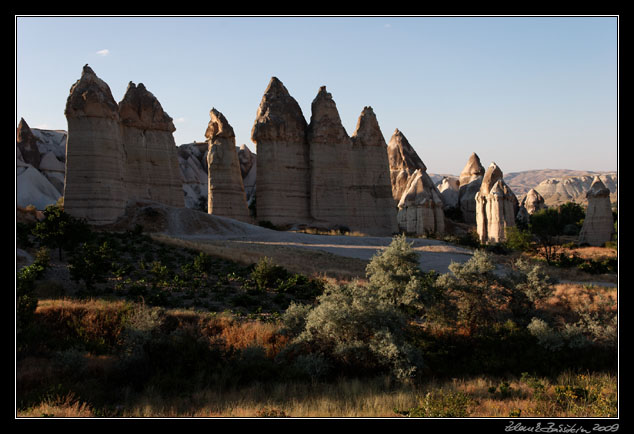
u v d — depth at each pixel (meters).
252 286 29.06
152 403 13.30
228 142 68.94
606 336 19.09
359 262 42.66
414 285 20.25
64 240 30.72
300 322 19.34
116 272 27.59
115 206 56.59
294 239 56.25
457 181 126.62
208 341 17.75
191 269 30.97
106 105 56.44
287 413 12.35
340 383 15.79
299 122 76.75
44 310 18.84
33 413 11.46
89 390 13.83
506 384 15.63
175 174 67.75
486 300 22.09
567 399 14.12
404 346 16.95
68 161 55.16
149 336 16.58
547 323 20.88
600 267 43.03
